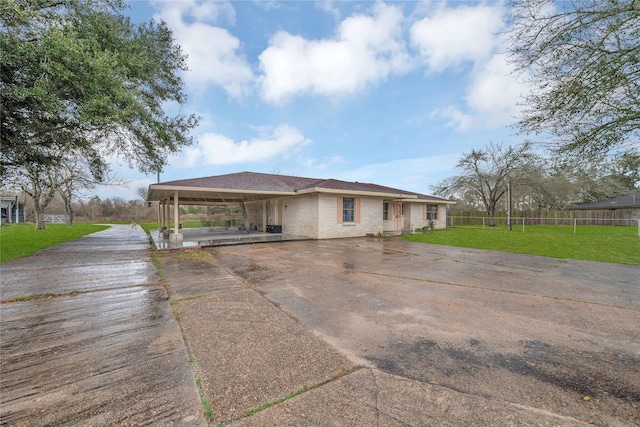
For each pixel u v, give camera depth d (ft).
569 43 17.07
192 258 26.84
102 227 87.71
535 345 9.32
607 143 18.45
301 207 47.26
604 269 21.93
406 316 11.91
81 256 28.22
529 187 76.13
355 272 20.67
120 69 24.77
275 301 13.93
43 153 26.91
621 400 6.47
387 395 6.60
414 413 5.96
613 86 16.05
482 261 25.35
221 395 6.61
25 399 6.54
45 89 19.58
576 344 9.41
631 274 20.17
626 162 21.50
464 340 9.66
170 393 6.72
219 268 22.09
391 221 55.06
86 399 6.52
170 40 34.27
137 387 6.97
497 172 70.33
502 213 79.20
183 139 36.19
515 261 25.32
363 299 14.29
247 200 60.49
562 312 12.46
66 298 14.62
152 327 10.82
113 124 23.65
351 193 44.47
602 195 89.10
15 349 9.10
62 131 25.00
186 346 9.19
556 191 82.02
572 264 24.00
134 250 32.58
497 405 6.28
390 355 8.57
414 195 56.59
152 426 5.62
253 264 23.75
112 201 134.72
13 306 13.41
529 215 78.79
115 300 14.24
